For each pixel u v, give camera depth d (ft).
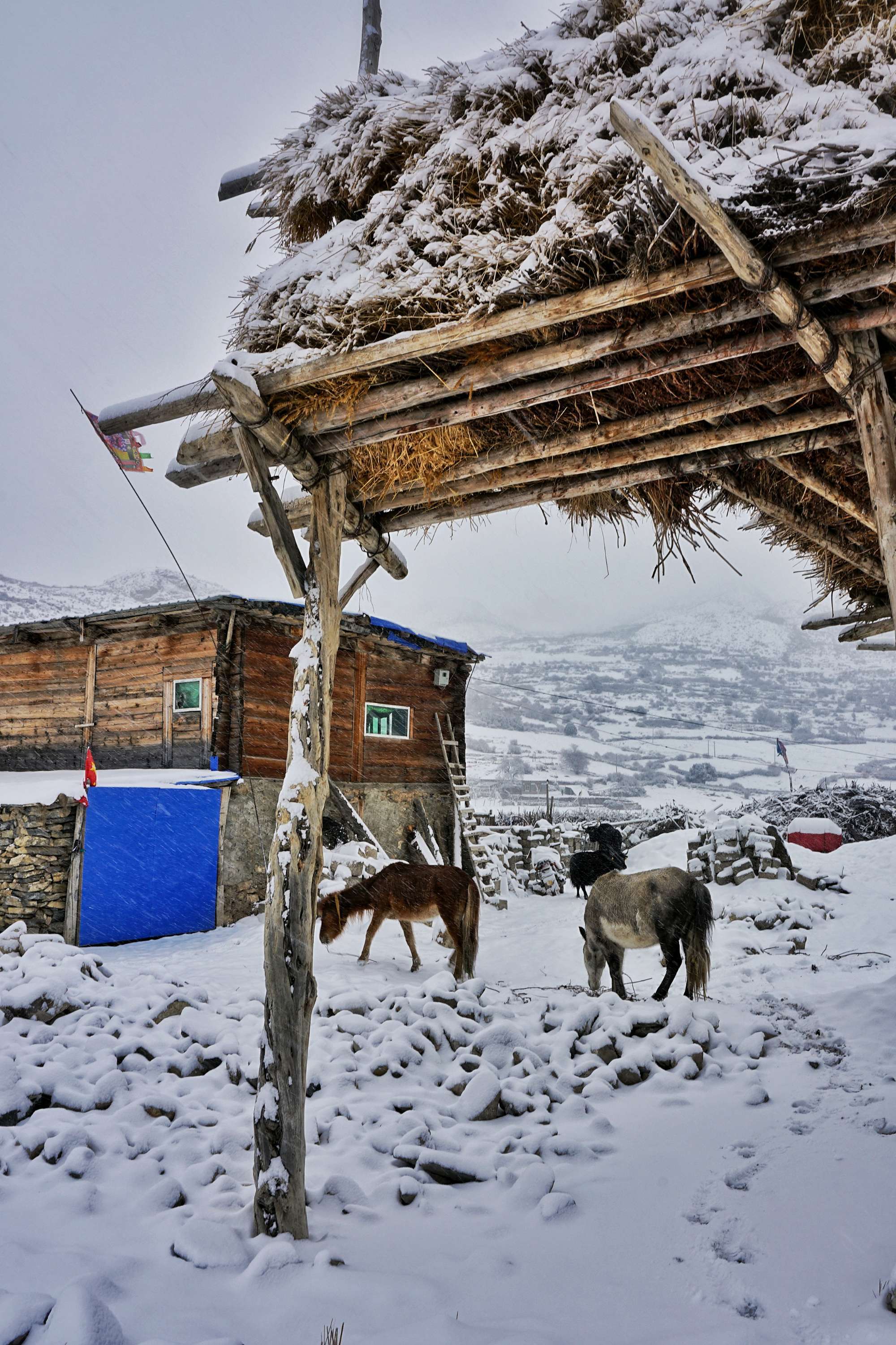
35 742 51.83
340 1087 15.58
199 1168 12.17
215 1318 8.36
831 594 18.51
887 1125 12.07
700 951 21.40
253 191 13.51
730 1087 14.94
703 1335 7.75
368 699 52.95
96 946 36.14
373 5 14.89
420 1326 7.88
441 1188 11.74
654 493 13.42
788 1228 9.72
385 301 10.14
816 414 11.00
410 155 10.89
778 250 8.27
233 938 37.37
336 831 47.67
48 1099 14.82
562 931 37.63
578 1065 16.25
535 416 11.85
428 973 27.63
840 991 21.99
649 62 9.48
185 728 44.86
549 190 9.40
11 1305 7.76
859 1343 7.39
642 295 8.96
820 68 8.79
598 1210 10.79
